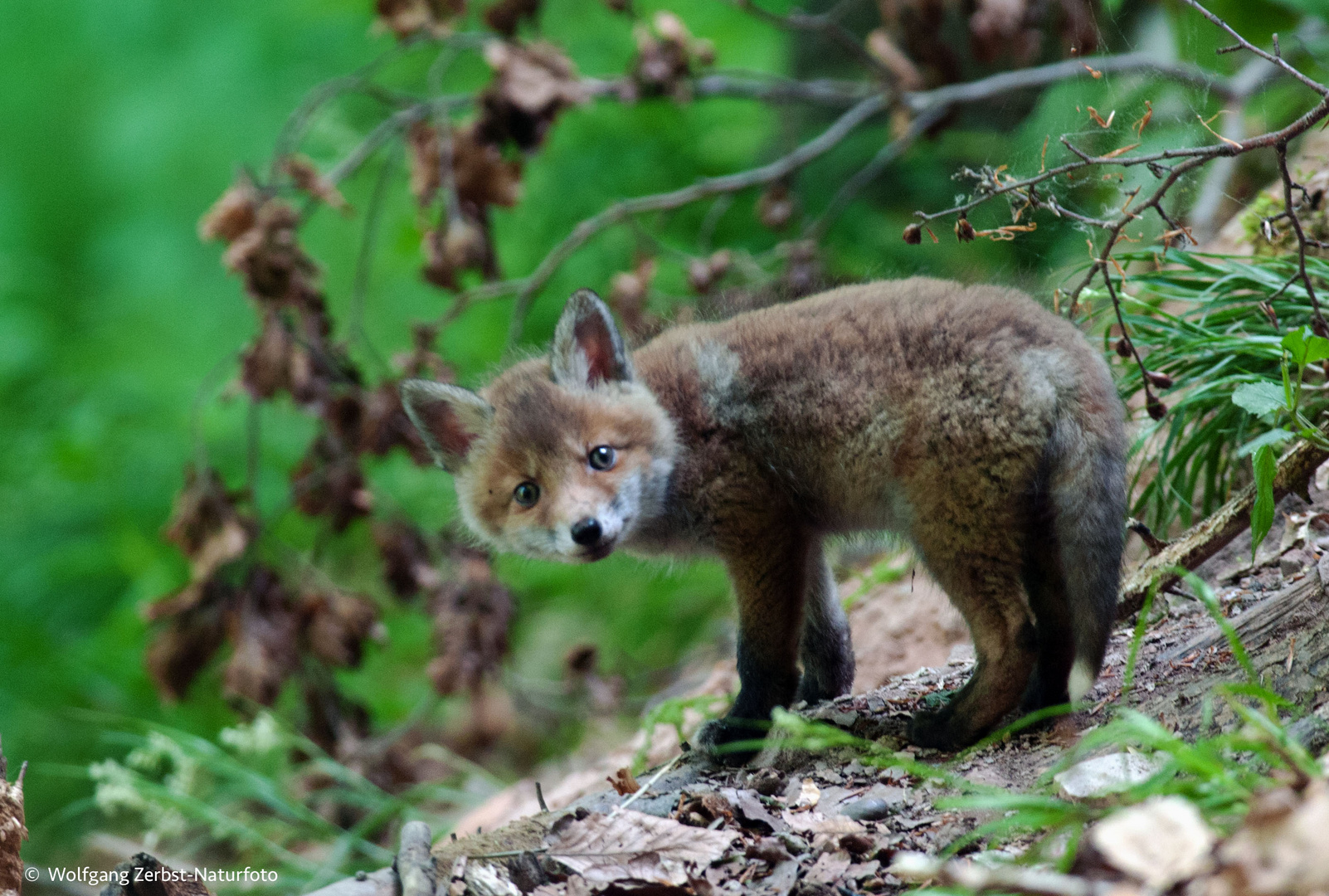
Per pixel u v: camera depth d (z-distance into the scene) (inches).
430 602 497.0
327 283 772.0
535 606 674.8
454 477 335.0
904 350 261.6
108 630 660.7
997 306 259.4
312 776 473.1
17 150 1027.3
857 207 649.0
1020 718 263.4
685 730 387.9
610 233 700.7
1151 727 173.0
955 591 258.8
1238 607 280.8
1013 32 475.5
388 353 723.4
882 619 398.9
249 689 447.2
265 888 388.5
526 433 304.3
